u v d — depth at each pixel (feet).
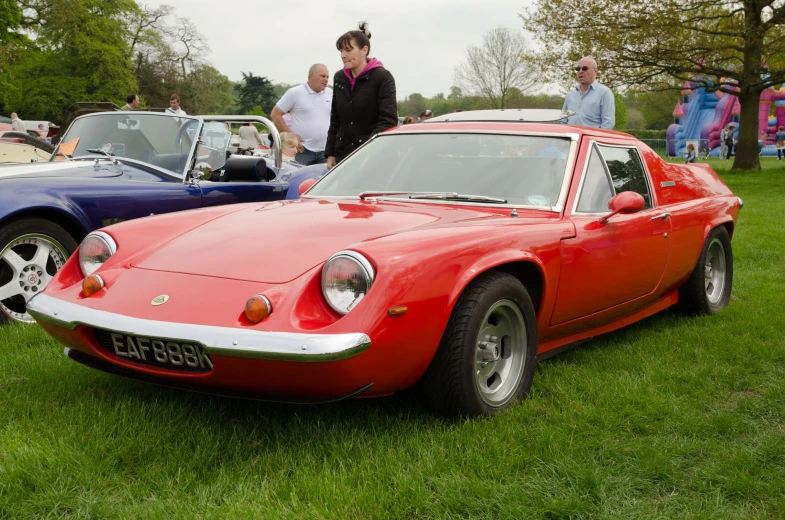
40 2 156.97
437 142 12.26
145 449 8.00
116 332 8.23
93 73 178.70
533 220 10.25
